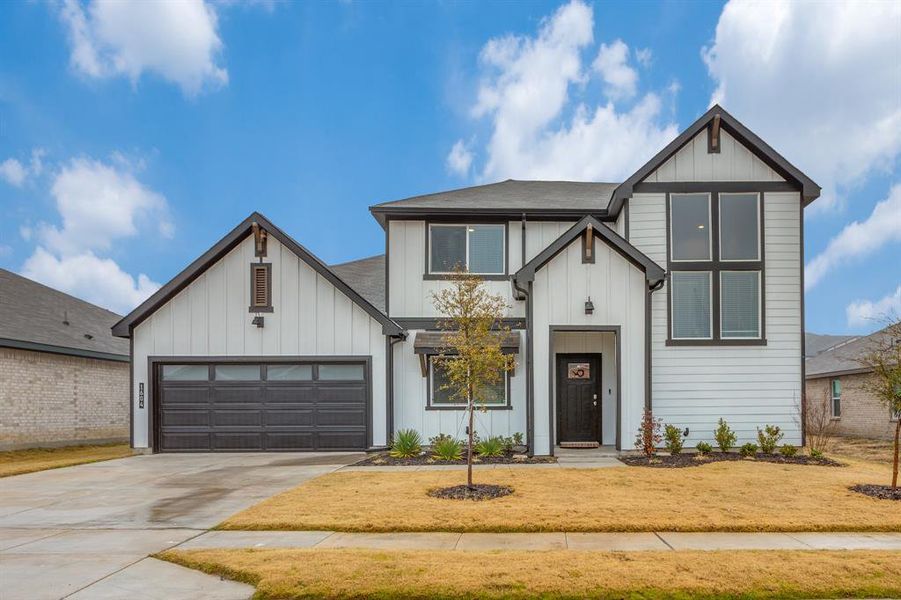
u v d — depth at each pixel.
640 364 13.39
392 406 14.42
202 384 14.70
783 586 5.06
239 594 5.16
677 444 12.84
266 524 7.22
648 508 7.81
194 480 10.57
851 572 5.36
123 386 21.78
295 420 14.56
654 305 14.06
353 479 10.16
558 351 14.93
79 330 20.45
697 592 4.97
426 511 7.74
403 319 14.91
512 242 15.10
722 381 13.85
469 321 9.72
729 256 14.22
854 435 21.55
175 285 14.61
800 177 14.12
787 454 12.61
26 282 22.39
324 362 14.59
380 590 5.04
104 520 7.80
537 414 13.23
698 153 14.45
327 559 5.81
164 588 5.30
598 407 14.81
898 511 7.62
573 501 8.25
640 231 14.32
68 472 11.73
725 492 8.82
